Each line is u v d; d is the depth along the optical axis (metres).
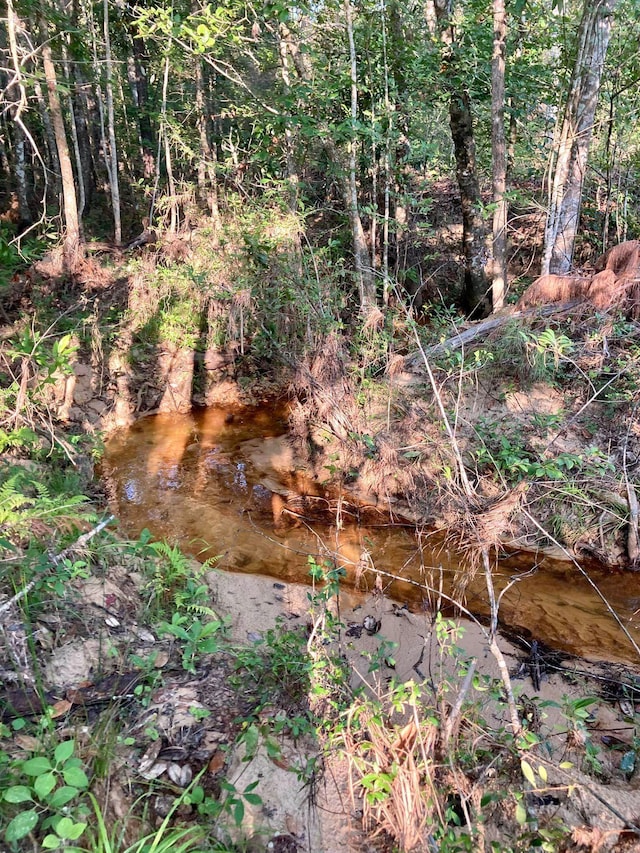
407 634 4.01
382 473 5.93
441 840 2.21
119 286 9.09
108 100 11.02
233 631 3.77
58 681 2.79
